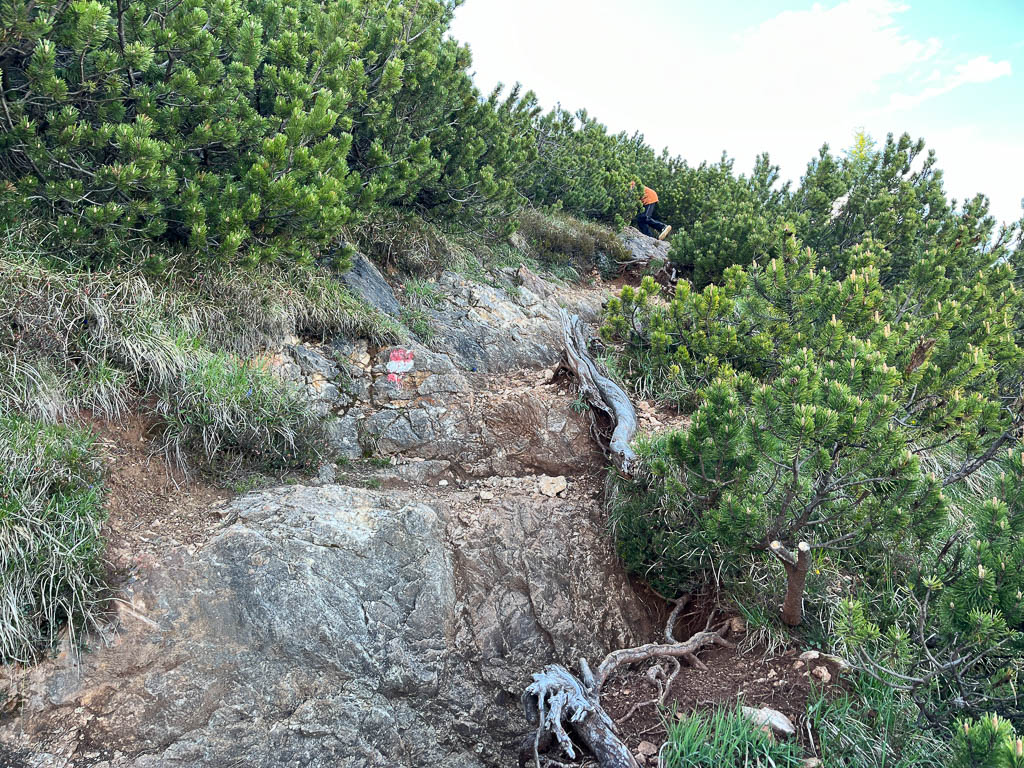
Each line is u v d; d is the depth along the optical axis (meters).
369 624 3.91
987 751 2.55
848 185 11.41
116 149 4.77
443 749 3.77
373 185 6.55
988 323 6.19
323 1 7.20
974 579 3.24
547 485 5.33
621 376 6.67
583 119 14.97
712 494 4.28
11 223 4.52
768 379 6.13
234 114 5.22
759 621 4.21
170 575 3.68
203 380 4.56
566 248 10.93
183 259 5.24
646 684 4.10
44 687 3.20
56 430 3.86
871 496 3.95
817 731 3.52
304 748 3.44
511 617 4.39
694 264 10.83
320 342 5.78
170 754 3.21
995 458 5.55
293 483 4.62
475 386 6.29
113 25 4.56
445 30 8.87
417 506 4.56
